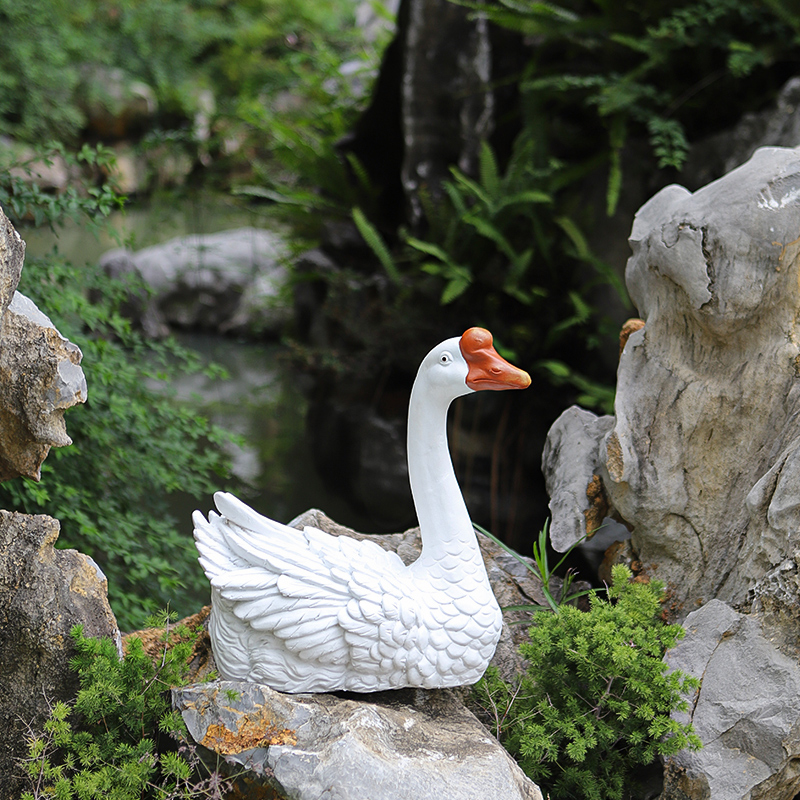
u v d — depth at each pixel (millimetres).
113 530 3305
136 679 2074
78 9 12234
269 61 12023
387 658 2002
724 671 2229
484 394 5562
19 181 3232
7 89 10664
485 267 5637
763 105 5023
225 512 2064
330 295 6137
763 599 2238
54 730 1948
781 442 2457
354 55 8086
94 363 3285
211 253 8602
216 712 1936
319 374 6410
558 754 2344
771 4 4492
